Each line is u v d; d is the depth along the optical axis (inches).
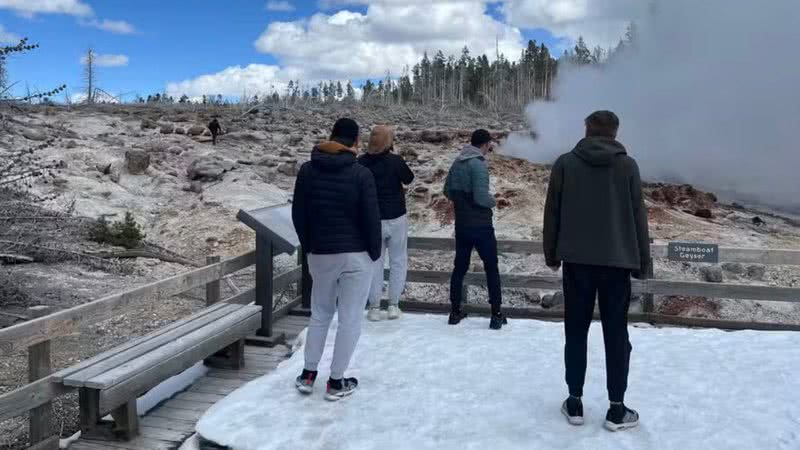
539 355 215.5
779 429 159.8
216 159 740.7
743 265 405.1
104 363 166.1
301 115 1595.7
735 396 180.1
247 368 216.7
